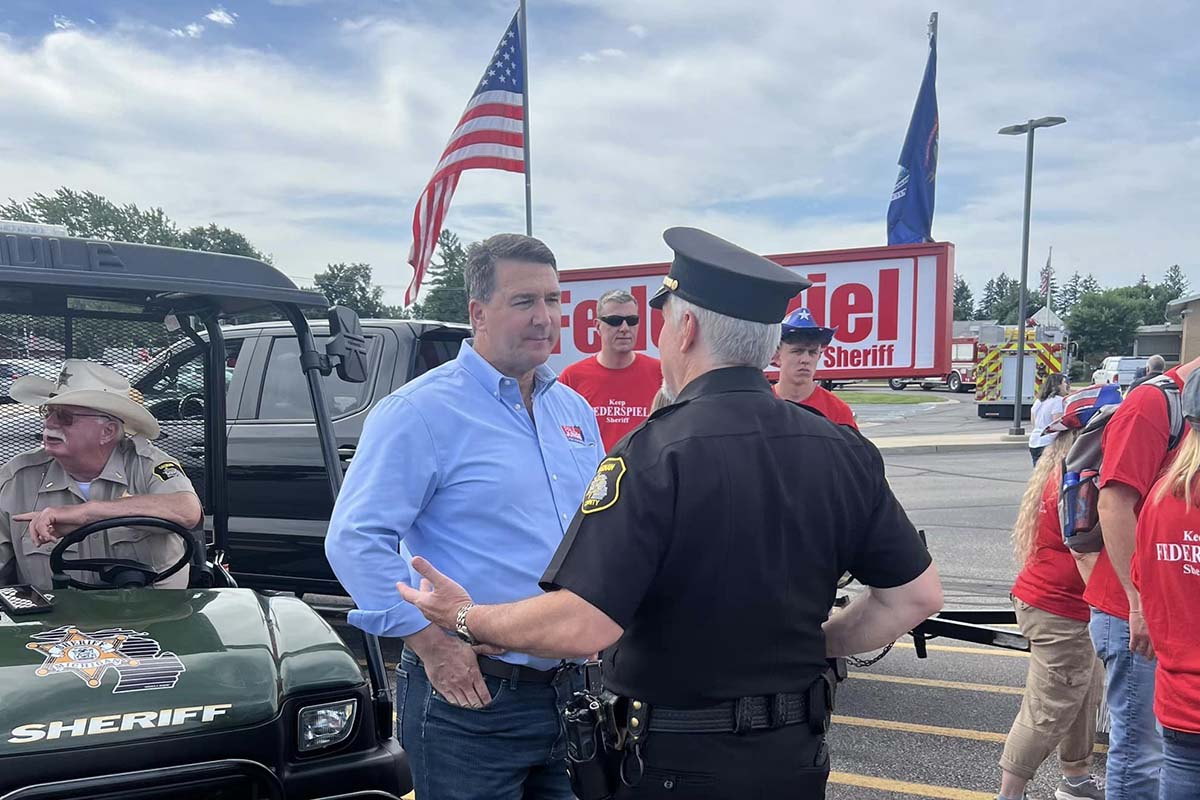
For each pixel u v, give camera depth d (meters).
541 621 1.41
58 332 2.75
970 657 5.08
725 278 1.56
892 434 20.19
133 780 1.85
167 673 2.03
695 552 1.43
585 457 2.29
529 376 2.21
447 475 2.00
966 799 3.32
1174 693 1.90
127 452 2.79
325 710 2.16
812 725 1.53
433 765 2.02
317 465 4.79
